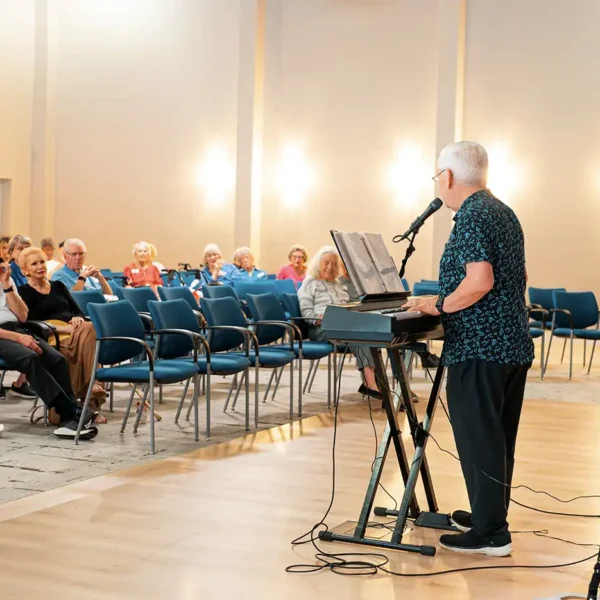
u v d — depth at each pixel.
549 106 10.72
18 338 5.06
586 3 10.51
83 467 4.38
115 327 5.04
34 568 2.97
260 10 11.93
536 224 10.80
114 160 12.88
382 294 3.30
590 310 8.41
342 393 6.88
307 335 6.54
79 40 12.95
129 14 12.71
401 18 11.37
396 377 3.38
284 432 5.32
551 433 5.44
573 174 10.62
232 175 12.27
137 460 4.54
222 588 2.82
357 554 3.15
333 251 6.68
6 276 5.42
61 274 6.92
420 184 11.34
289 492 3.96
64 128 13.09
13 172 12.88
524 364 3.15
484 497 3.12
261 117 12.11
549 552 3.20
